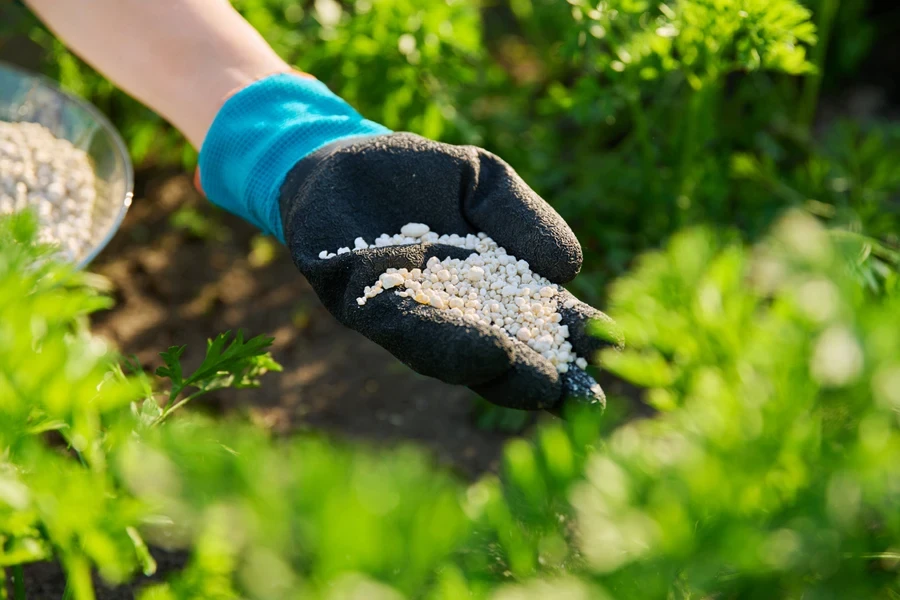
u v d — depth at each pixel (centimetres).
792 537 71
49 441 98
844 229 106
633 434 73
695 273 77
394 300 82
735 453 72
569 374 81
